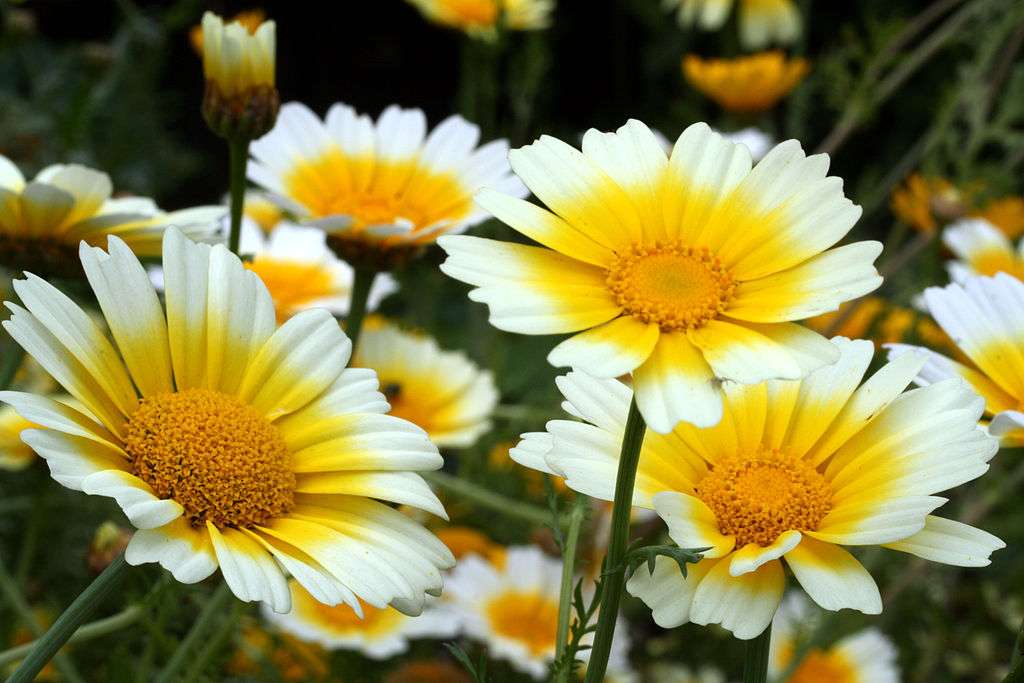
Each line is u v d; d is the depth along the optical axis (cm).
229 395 49
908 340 66
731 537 48
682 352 46
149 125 101
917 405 49
